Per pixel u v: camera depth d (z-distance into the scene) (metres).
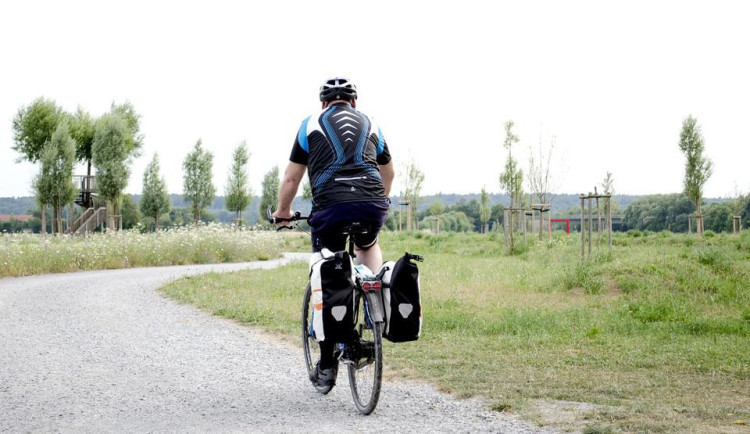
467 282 15.62
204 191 62.81
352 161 4.94
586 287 13.54
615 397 5.41
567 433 4.41
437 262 21.92
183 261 27.09
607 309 11.24
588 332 8.63
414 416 4.94
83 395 5.84
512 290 14.08
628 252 20.17
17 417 5.12
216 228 30.41
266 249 32.34
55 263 22.25
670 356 7.23
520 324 9.42
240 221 52.03
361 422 4.81
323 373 5.51
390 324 4.82
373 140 5.09
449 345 8.02
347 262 4.74
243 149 64.25
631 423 4.57
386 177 5.46
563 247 25.72
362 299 5.07
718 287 12.88
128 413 5.22
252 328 9.92
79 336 9.26
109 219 51.72
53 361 7.47
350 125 5.02
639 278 14.02
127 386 6.20
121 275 20.30
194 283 16.66
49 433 4.70
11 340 8.95
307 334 6.21
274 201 70.88
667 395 5.48
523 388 5.70
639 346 7.90
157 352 8.01
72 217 53.62
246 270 20.89
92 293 14.95
